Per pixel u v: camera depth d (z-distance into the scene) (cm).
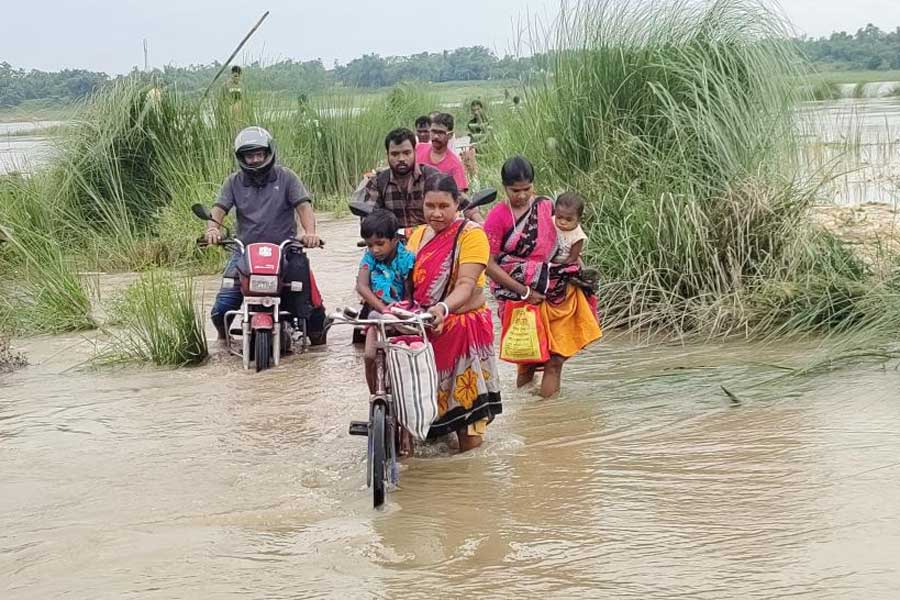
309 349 917
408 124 2516
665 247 919
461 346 612
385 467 564
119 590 449
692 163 961
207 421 707
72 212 1457
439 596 432
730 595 420
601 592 429
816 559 447
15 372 869
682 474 561
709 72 998
